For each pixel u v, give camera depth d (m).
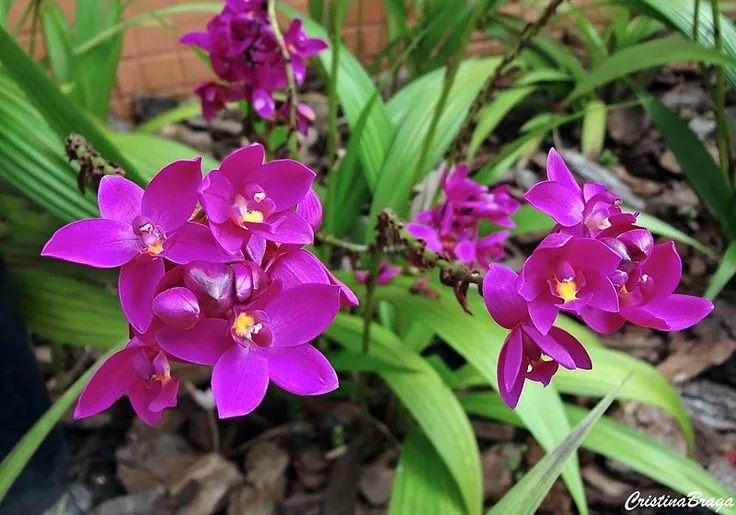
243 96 0.34
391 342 0.35
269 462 0.39
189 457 0.39
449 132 0.41
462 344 0.31
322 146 0.61
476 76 0.44
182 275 0.14
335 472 0.38
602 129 0.58
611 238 0.16
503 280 0.16
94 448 0.40
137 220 0.15
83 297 0.35
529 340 0.16
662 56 0.34
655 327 0.16
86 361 0.43
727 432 0.41
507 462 0.39
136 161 0.37
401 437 0.40
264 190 0.16
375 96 0.36
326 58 0.42
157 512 0.36
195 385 0.40
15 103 0.31
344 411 0.41
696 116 0.63
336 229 0.41
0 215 0.35
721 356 0.45
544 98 0.66
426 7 0.53
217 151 0.61
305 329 0.15
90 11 0.48
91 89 0.47
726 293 0.50
